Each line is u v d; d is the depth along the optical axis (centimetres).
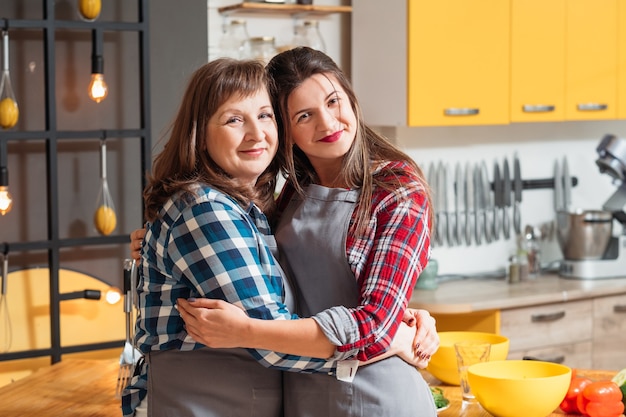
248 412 204
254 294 191
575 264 488
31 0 382
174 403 201
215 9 438
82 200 398
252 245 195
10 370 386
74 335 395
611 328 468
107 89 400
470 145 503
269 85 210
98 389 271
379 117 451
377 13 446
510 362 248
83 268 399
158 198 201
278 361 194
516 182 513
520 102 458
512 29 453
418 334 214
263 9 433
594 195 543
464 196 502
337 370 199
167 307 200
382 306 195
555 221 530
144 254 205
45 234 393
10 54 381
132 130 382
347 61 471
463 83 442
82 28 371
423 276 460
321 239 207
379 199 206
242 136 199
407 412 206
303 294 210
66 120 393
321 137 208
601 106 480
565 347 455
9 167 385
